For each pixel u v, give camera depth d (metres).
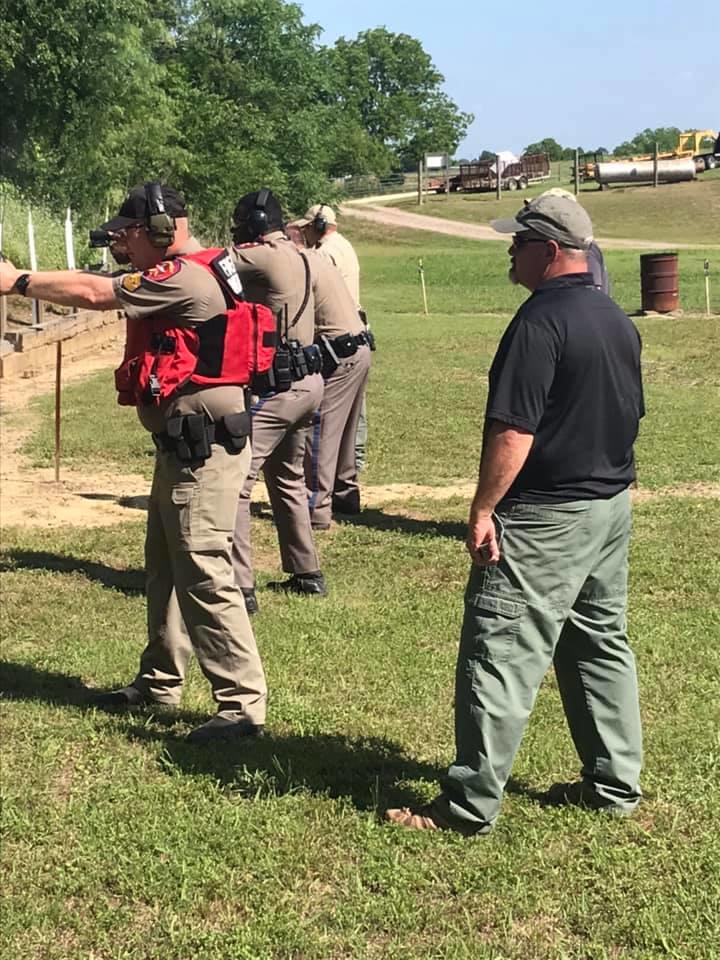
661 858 3.65
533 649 3.65
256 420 6.18
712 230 59.47
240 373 4.41
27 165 26.22
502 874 3.56
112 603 6.49
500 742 3.68
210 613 4.51
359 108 120.00
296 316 6.22
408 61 123.50
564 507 3.57
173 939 3.25
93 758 4.38
